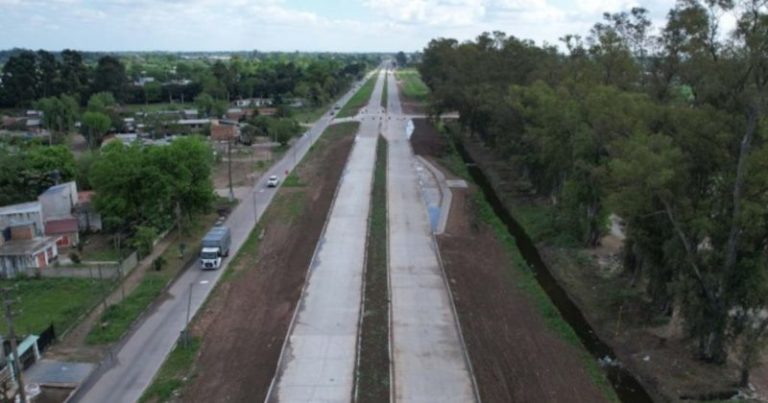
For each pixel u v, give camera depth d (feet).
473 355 119.75
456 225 206.28
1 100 495.41
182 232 192.75
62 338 125.70
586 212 183.21
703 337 116.47
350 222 206.18
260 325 131.44
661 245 127.03
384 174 280.31
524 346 124.26
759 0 101.50
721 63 109.60
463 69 355.56
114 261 167.02
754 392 107.55
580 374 114.62
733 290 109.50
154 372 112.98
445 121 453.17
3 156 231.50
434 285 153.58
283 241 186.19
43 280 155.33
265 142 364.79
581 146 169.78
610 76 210.38
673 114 119.85
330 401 103.09
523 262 172.76
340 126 427.74
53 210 190.19
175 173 186.91
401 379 110.22
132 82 610.24
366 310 138.31
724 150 109.70
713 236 111.96
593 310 142.82
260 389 107.04
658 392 109.60
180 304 142.20
